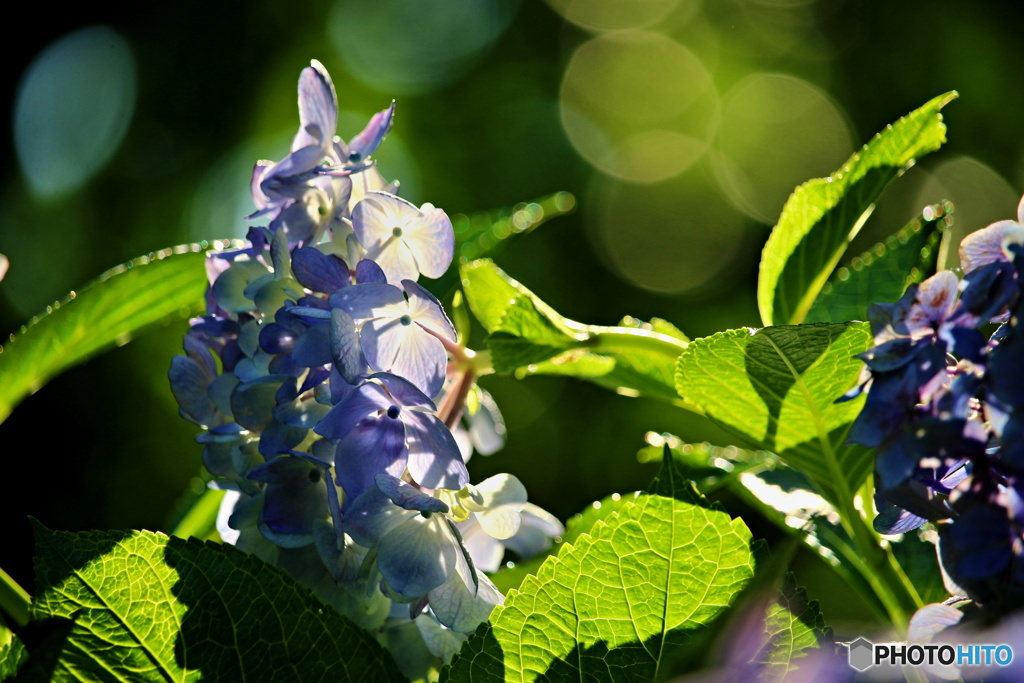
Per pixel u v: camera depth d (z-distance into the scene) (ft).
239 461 2.37
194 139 8.48
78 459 6.97
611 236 8.25
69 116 8.38
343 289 2.28
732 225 8.28
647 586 2.23
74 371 7.07
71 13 8.43
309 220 2.36
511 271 7.47
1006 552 2.07
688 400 2.40
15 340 2.59
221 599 2.26
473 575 2.28
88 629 2.24
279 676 2.27
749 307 7.91
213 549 2.26
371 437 2.29
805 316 2.69
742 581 2.22
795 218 2.56
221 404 2.39
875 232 7.16
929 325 2.12
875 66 8.03
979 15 7.59
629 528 2.23
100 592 2.25
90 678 2.25
